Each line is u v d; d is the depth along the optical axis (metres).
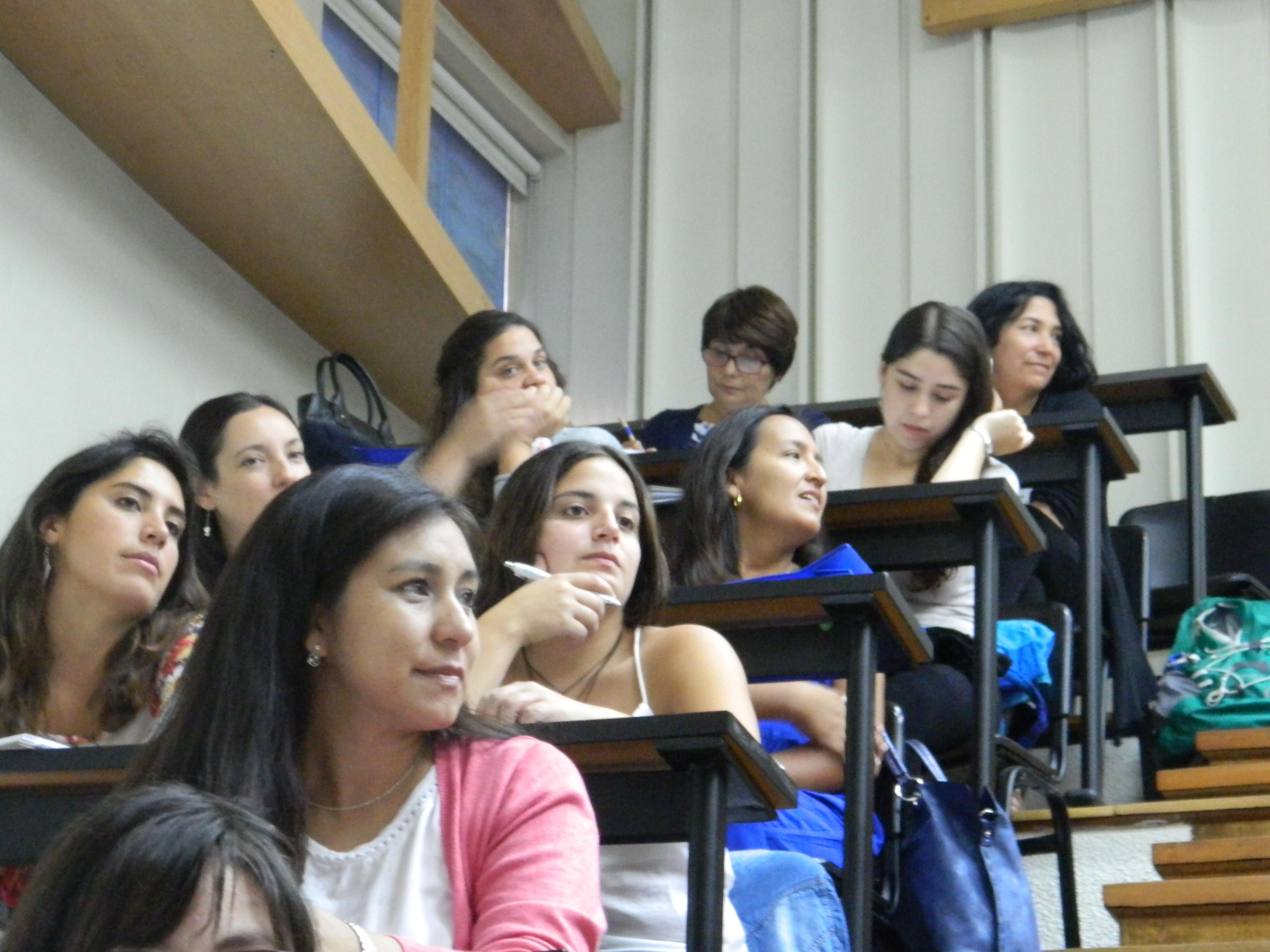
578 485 4.19
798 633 4.20
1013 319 7.51
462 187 11.03
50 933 1.85
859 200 10.66
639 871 3.44
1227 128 10.02
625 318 11.15
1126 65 10.28
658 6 11.44
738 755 3.16
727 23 11.27
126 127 7.53
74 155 7.46
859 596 4.07
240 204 8.12
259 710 2.86
